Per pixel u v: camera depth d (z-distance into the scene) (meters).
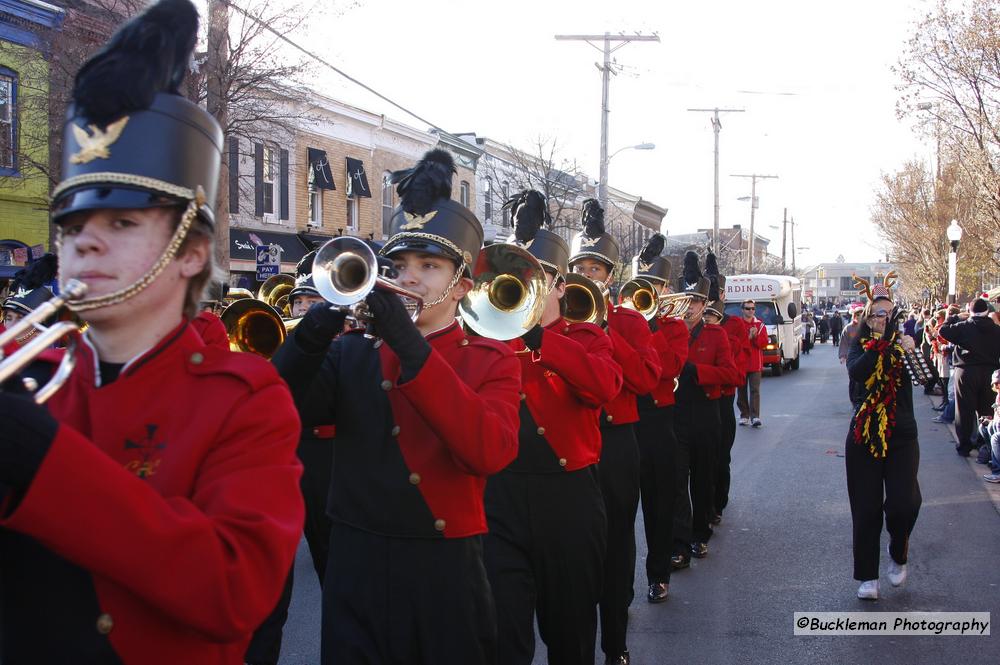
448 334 3.12
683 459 6.70
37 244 16.39
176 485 1.60
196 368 1.70
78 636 1.53
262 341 4.48
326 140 23.41
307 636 5.40
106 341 1.69
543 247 4.57
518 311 3.70
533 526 3.92
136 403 1.65
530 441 3.98
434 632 2.80
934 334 14.84
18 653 1.55
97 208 1.57
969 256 25.23
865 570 5.76
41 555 1.56
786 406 17.08
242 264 20.44
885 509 5.86
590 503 4.08
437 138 27.17
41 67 14.41
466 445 2.62
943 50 16.67
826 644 5.07
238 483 1.60
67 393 1.71
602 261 5.69
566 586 4.00
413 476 2.83
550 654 4.11
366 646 2.82
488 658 2.93
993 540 7.16
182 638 1.59
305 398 2.77
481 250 3.65
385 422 2.90
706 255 9.08
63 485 1.32
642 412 6.06
